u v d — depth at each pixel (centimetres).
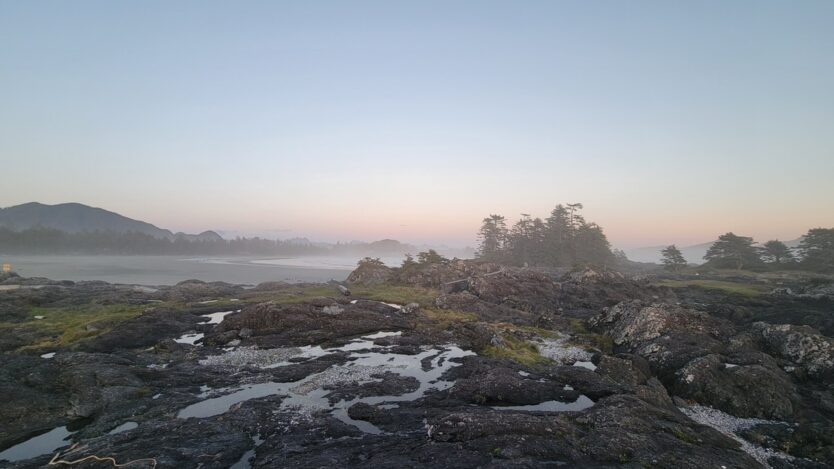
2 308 3578
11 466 1324
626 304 3291
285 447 1452
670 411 1789
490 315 4131
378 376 2306
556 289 5628
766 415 1897
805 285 5034
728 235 10319
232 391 2064
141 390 1992
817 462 1493
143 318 3275
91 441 1477
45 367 2128
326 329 3291
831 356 2277
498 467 1217
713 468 1251
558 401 1947
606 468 1232
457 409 1803
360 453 1395
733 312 3962
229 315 3478
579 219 12406
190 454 1389
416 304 4188
